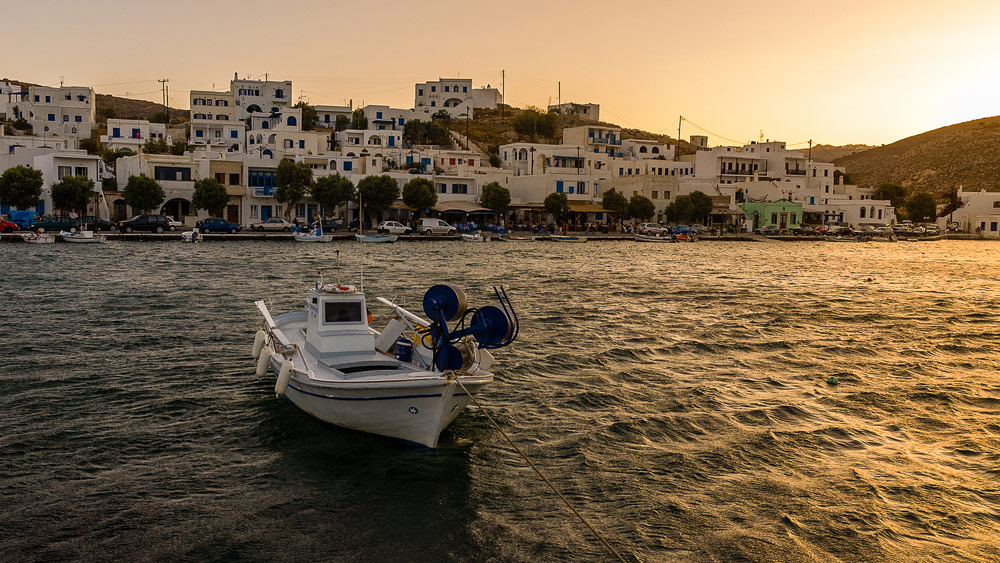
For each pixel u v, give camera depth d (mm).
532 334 26234
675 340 25859
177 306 29828
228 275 41625
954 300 39719
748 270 57219
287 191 83875
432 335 15430
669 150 155625
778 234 112062
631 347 24391
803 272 56594
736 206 120812
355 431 14969
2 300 30031
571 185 105688
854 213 134125
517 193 108812
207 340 23344
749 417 16719
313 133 112312
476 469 13438
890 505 12250
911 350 25031
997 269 62094
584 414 16719
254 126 129750
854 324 30703
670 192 109562
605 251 74750
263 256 54906
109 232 70375
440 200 100312
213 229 73375
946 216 144625
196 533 10828
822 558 10578
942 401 18328
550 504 12117
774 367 22000
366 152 110562
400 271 47375
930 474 13578
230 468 13203
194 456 13688
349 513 11633
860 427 16219
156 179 82125
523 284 42500
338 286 16828
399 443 14531
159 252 55375
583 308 33281
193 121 132750
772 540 11039
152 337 23531
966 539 11180
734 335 27234
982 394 19062
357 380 13797
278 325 19938
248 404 16766
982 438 15570
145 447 14047
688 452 14438
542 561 10375
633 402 17719
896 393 19016
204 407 16469
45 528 10781
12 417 15359
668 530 11297
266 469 13203
